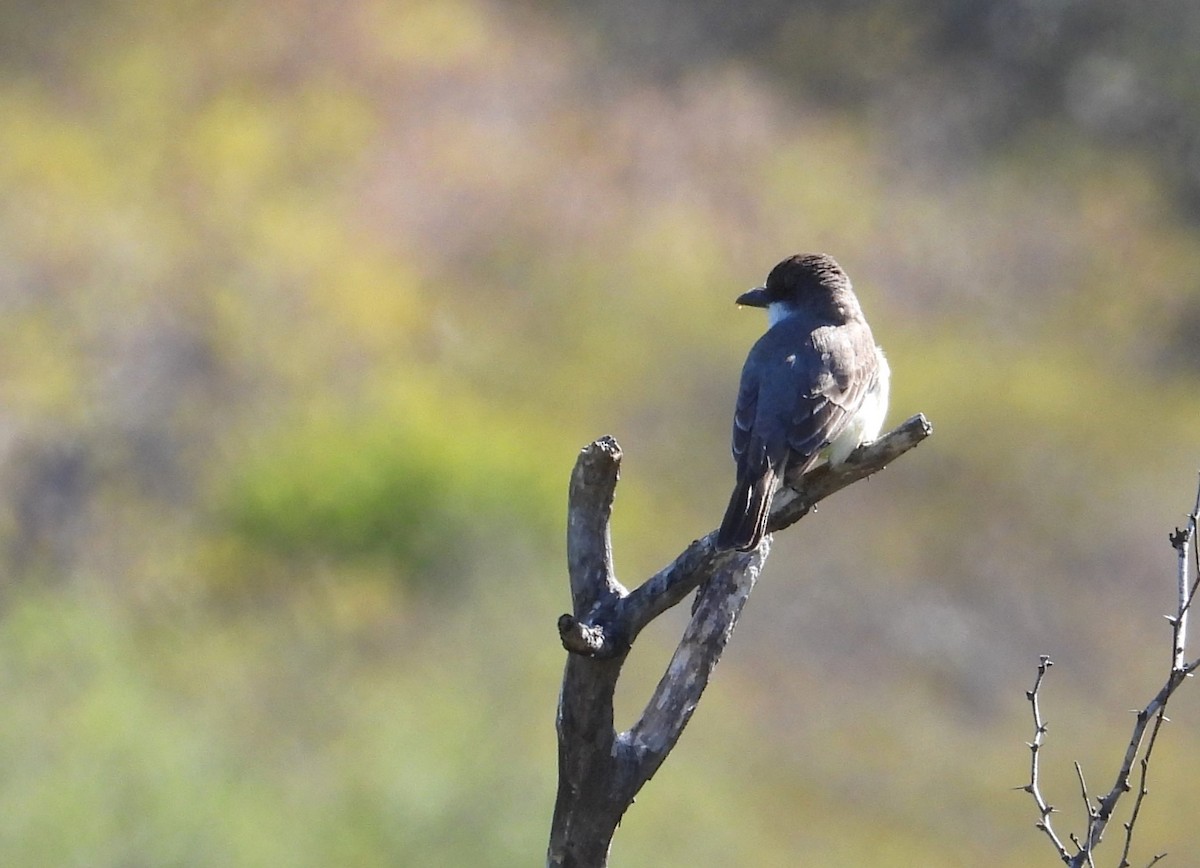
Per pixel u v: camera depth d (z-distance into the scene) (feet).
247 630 47.06
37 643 40.34
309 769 38.55
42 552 50.83
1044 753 53.42
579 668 15.93
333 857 35.60
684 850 41.39
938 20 106.52
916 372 78.79
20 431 55.06
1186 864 49.06
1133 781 52.24
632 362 71.82
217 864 34.50
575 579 16.17
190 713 40.04
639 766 16.34
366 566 51.06
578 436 66.08
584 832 16.35
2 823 33.68
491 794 37.96
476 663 46.98
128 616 46.73
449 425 59.88
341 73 83.10
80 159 70.79
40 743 35.65
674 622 52.21
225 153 74.18
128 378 59.21
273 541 51.70
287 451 55.31
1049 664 17.99
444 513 52.44
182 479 55.72
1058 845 16.94
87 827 33.96
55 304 61.11
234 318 63.77
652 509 61.93
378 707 41.88
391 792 37.27
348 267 69.46
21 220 64.85
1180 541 17.17
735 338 75.25
